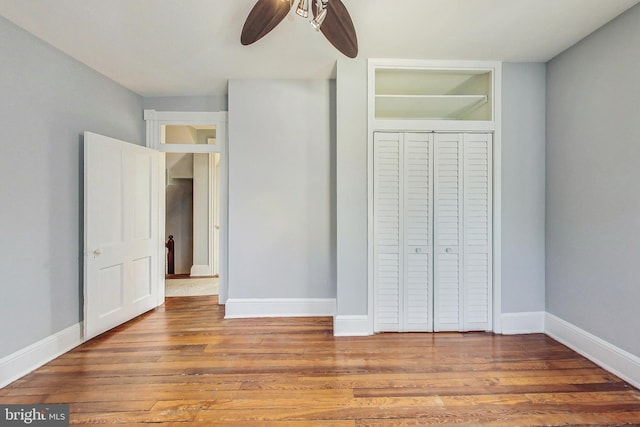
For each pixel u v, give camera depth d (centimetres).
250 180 308
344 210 263
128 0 179
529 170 266
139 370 209
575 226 234
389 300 267
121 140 304
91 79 268
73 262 248
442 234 265
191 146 340
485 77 274
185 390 187
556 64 253
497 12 193
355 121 261
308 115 307
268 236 310
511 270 267
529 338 257
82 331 252
